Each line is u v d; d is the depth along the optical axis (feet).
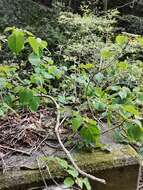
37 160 6.00
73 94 8.50
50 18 20.90
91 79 7.81
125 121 6.45
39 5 21.75
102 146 6.53
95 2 22.00
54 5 22.33
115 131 6.76
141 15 26.71
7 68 6.59
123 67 8.55
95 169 6.09
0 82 6.40
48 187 5.76
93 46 13.43
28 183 5.63
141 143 6.95
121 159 6.27
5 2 20.67
